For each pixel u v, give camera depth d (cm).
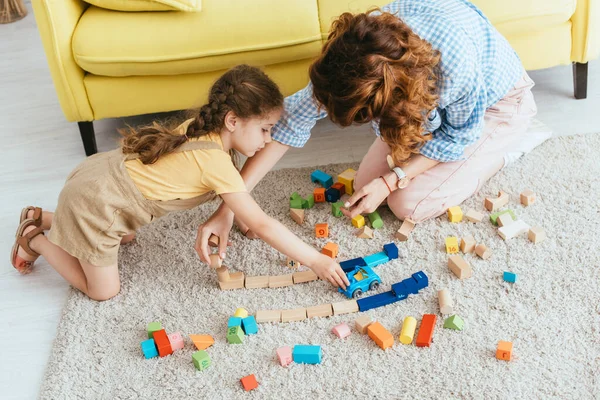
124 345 151
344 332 147
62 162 216
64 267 163
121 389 141
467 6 161
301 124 164
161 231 182
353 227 178
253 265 169
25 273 174
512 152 192
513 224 170
